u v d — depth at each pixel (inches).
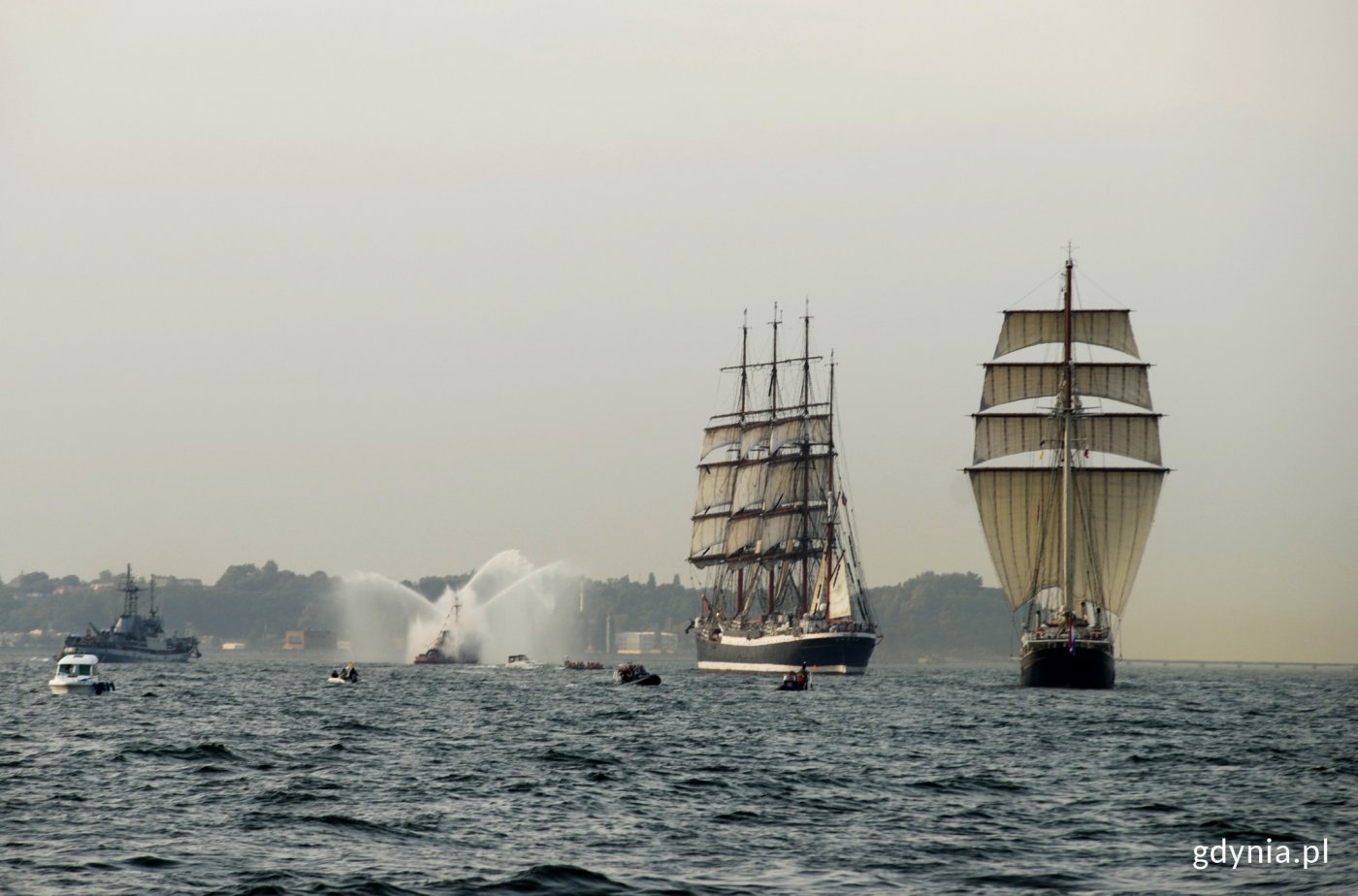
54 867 3607.3
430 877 3531.0
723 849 3934.5
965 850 3949.3
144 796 4771.2
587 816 4446.4
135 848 3846.0
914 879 3597.4
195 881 3467.0
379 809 4542.3
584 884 3467.0
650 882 3506.4
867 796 4963.1
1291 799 4968.0
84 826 4175.7
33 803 4596.5
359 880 3459.6
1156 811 4675.2
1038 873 3666.3
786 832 4215.1
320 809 4505.4
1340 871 3700.8
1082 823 4409.5
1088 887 3516.2
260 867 3624.5
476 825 4259.4
